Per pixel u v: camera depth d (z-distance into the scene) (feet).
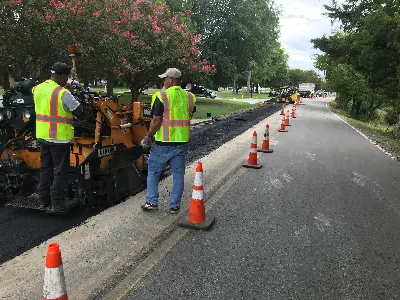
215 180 22.39
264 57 110.42
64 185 15.14
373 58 50.03
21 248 12.66
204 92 131.23
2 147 16.29
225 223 15.62
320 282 11.22
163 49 54.90
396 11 48.34
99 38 38.63
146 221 15.30
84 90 17.11
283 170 26.12
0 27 33.78
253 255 12.77
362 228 15.70
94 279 10.71
